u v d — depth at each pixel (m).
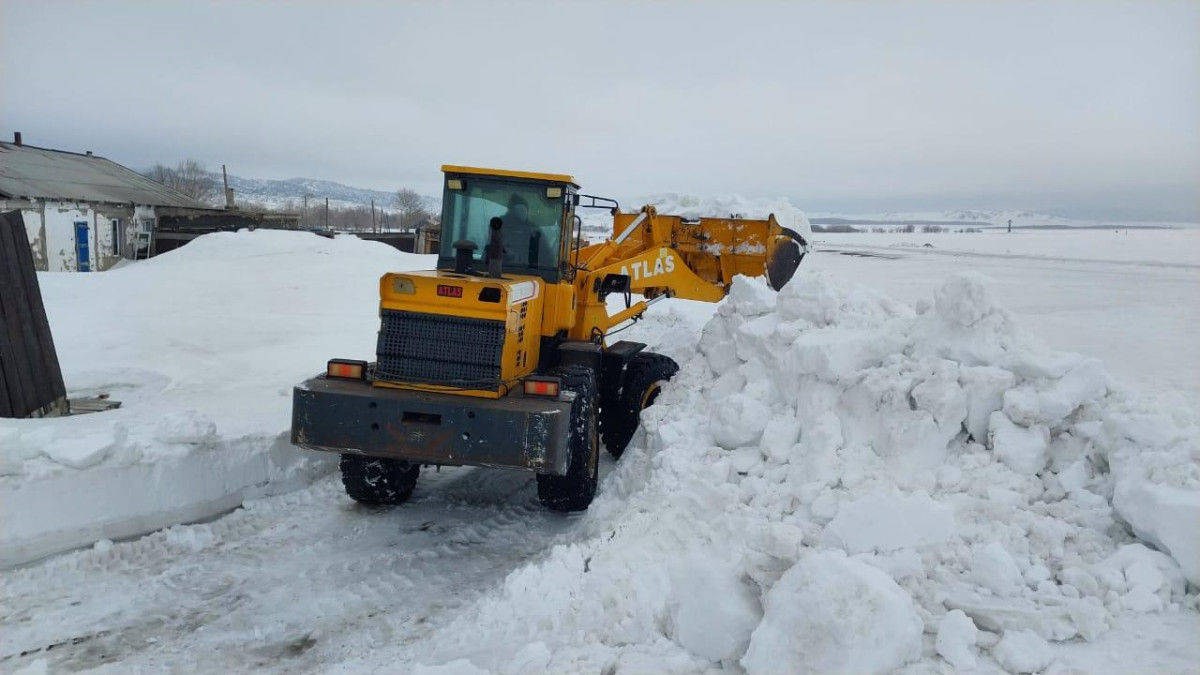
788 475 5.41
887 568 4.05
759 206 9.98
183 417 6.75
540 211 7.27
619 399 8.17
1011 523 4.35
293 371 11.42
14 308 7.73
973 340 5.46
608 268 8.63
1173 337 13.96
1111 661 3.38
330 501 7.21
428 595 5.46
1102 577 3.87
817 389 5.71
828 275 7.12
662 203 10.36
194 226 32.28
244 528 6.55
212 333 13.98
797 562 3.91
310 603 5.30
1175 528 3.84
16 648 4.63
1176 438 4.35
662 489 5.84
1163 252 49.56
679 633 4.01
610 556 5.04
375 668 4.47
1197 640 3.45
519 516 6.96
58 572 5.54
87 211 26.30
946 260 40.19
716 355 7.36
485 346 6.10
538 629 4.50
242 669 4.50
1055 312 17.52
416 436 5.81
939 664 3.48
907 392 5.25
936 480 4.88
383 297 6.23
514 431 5.71
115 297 17.61
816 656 3.41
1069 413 4.97
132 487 6.21
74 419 7.57
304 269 22.92
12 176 25.55
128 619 5.01
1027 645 3.48
